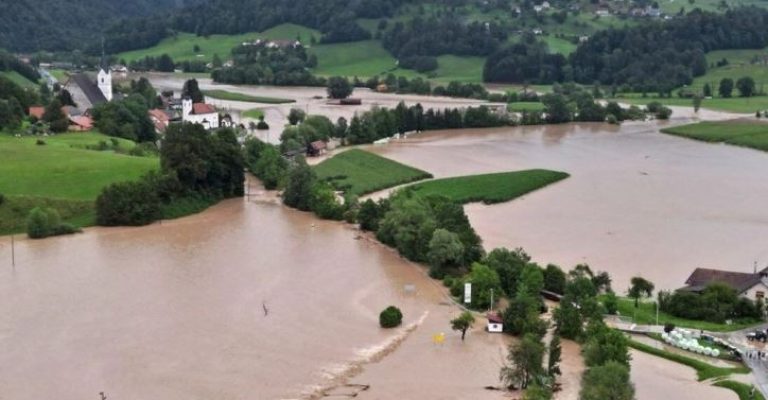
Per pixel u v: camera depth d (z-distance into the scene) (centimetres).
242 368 11225
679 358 11744
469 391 10644
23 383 10756
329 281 14812
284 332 12456
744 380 11094
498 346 12125
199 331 12431
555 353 10994
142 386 10694
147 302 13588
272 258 16138
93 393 10506
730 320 13388
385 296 14138
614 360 10769
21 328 12469
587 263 15962
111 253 16338
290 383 10831
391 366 11375
